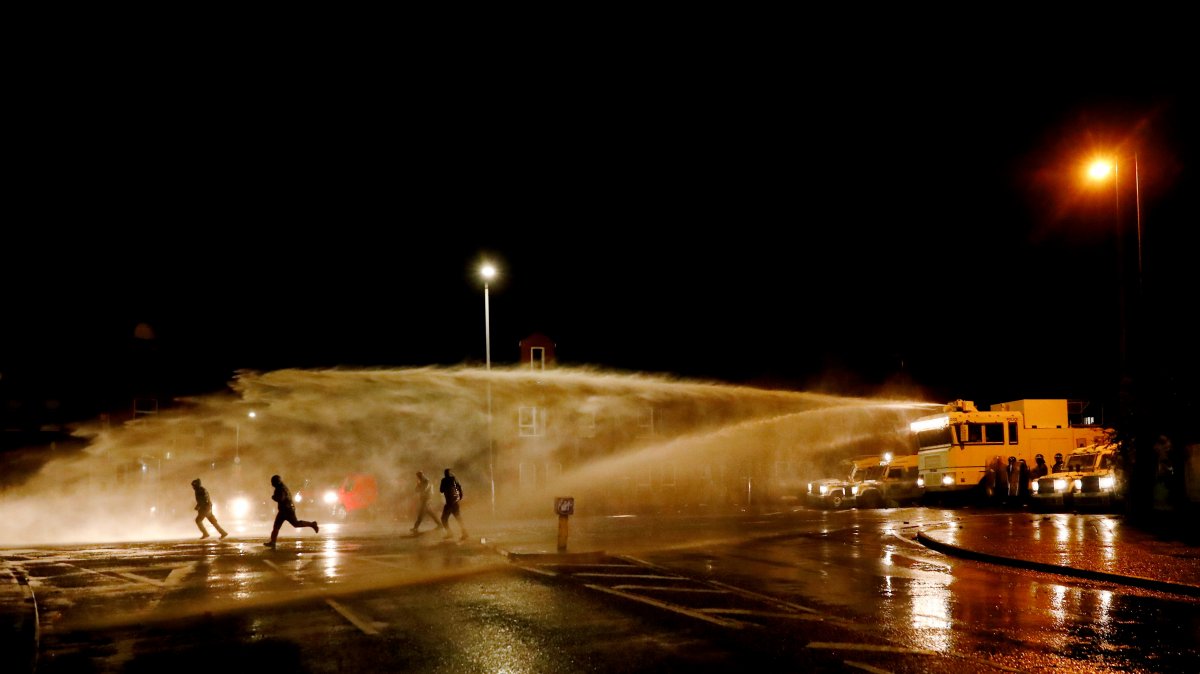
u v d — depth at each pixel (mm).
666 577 12789
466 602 10484
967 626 9047
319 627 8969
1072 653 7832
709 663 7391
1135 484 21016
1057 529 19156
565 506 16469
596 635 8531
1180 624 9188
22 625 8484
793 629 8844
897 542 18391
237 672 7172
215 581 12414
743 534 20750
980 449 31031
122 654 7840
